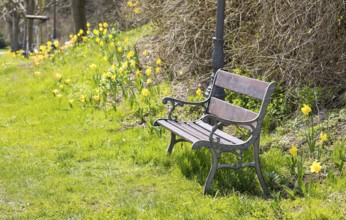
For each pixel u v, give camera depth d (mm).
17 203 5168
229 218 4578
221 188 5359
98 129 7793
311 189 4973
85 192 5410
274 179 5410
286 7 7207
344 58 7000
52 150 6945
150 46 11117
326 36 6977
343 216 4504
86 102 9000
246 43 8125
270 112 6938
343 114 6410
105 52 11961
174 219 4652
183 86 8828
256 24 8141
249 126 5508
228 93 7680
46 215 4891
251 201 4980
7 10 33688
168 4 9328
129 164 6285
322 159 5715
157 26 10586
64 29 33969
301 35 7012
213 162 5230
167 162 6172
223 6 6719
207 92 6789
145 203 5074
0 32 51438
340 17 6953
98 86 9430
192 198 5031
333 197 4898
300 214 4594
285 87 7301
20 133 7820
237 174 5484
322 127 6312
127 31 13938
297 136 6352
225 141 5480
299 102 6961
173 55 9289
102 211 4930
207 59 8797
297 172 5191
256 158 5301
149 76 9438
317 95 6902
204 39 8820
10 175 5953
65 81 10508
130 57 10094
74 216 4832
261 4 7848
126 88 9391
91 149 6906
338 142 5930
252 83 5617
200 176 5652
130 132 7523
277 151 6102
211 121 6305
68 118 8492
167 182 5621
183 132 5793
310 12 7027
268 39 7621
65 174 6020
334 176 5285
